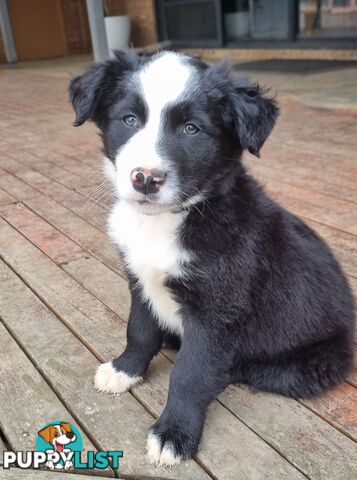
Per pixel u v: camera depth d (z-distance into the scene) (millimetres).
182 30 2148
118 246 399
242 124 354
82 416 374
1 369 421
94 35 1688
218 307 352
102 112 384
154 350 407
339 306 400
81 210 726
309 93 1307
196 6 2031
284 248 383
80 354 437
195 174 348
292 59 1788
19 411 378
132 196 338
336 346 391
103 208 727
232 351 366
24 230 671
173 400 353
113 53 398
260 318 371
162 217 360
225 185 364
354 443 344
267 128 364
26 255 604
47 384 405
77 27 2906
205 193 357
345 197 717
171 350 446
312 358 385
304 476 323
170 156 336
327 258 416
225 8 1957
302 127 1059
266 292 369
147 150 334
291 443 346
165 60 375
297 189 754
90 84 378
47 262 586
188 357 355
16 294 526
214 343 356
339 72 1506
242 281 353
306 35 1763
